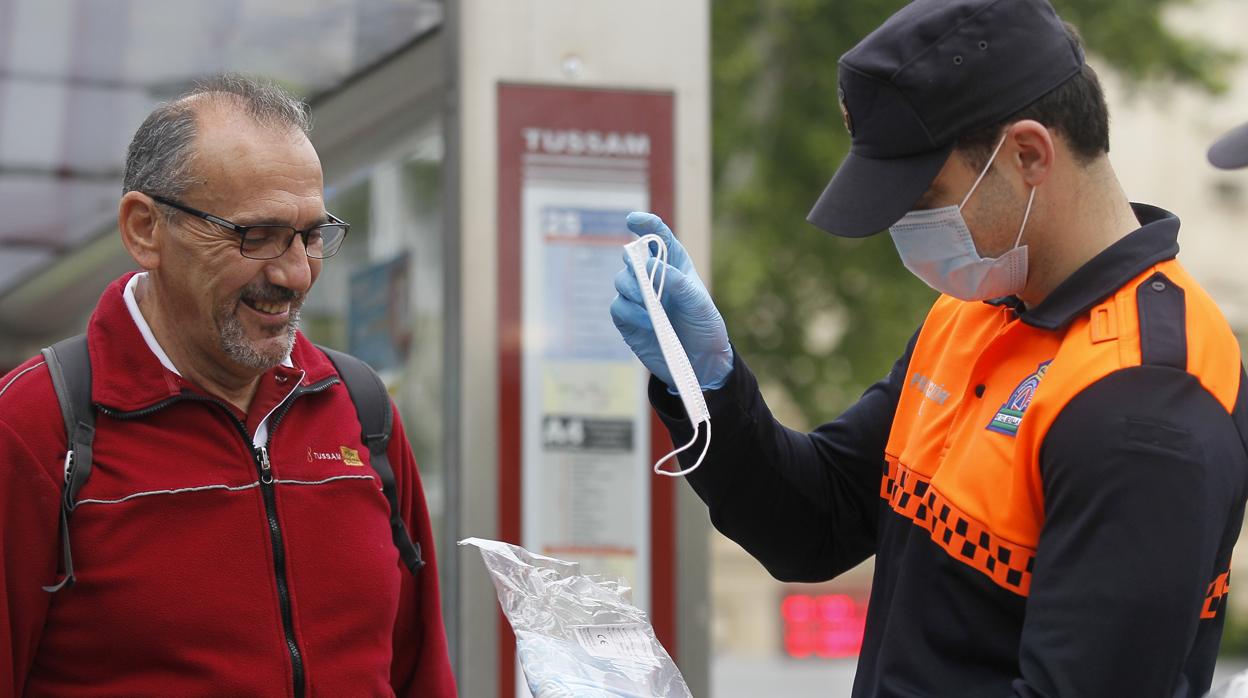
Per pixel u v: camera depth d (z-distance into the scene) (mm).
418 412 4957
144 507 2688
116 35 5094
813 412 13617
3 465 2605
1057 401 2352
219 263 2711
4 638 2590
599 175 4570
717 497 2850
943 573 2535
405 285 4969
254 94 2814
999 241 2486
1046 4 2502
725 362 2791
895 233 2574
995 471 2453
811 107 13297
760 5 13203
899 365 2963
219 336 2746
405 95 4844
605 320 4559
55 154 6102
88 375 2738
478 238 4500
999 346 2537
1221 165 3043
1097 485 2264
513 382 4492
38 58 5297
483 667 4418
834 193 2535
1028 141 2439
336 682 2791
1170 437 2244
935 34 2469
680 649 4555
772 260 13273
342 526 2867
